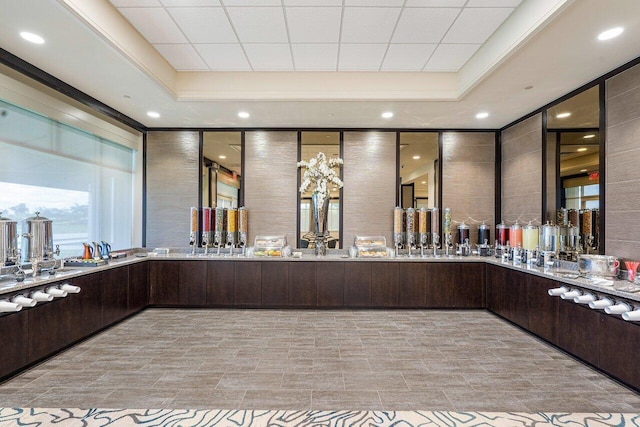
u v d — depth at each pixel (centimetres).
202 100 441
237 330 414
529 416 237
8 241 324
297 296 505
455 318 466
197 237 561
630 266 315
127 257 501
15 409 242
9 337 285
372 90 435
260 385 280
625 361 275
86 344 366
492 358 336
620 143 339
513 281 432
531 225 462
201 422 228
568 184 409
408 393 269
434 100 436
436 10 306
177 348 357
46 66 348
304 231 562
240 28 337
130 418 232
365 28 335
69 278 349
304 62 409
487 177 569
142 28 337
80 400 255
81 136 445
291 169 565
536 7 273
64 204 418
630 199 328
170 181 571
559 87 394
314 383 284
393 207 564
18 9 255
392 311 498
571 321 333
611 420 233
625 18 260
